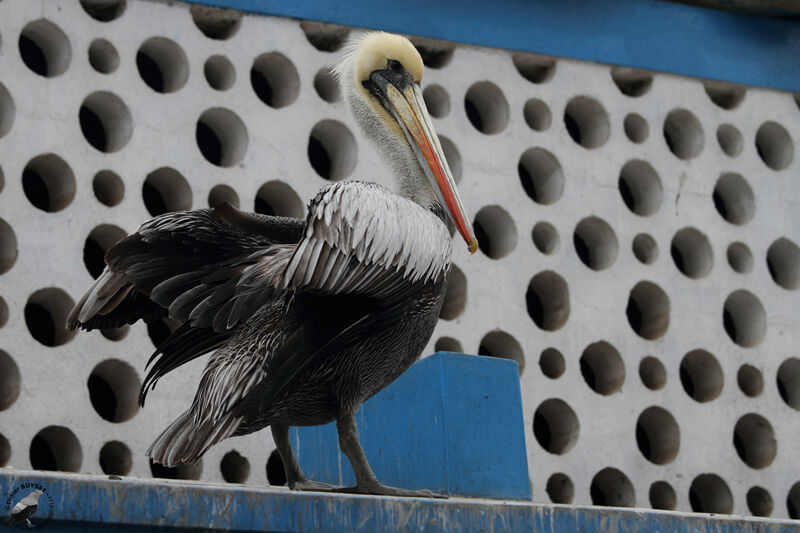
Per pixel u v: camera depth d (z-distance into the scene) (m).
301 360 5.91
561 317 12.59
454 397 7.31
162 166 11.18
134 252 6.14
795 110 14.47
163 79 12.13
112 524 4.82
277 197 11.98
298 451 8.06
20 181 10.59
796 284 13.86
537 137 12.95
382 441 7.56
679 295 13.02
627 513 6.06
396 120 7.21
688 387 13.80
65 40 11.24
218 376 5.89
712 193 13.59
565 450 12.19
